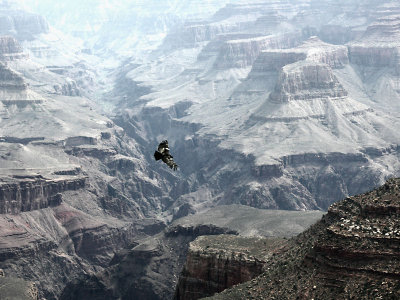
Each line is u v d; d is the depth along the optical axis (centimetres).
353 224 14838
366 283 13538
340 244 14275
